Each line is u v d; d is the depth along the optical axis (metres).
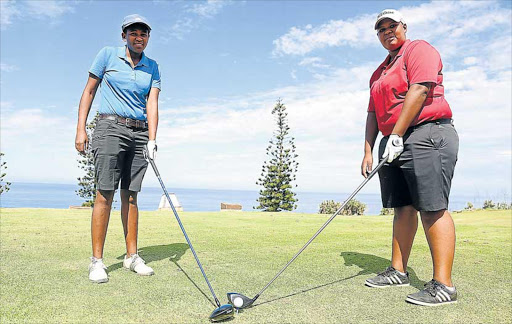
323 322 2.08
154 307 2.28
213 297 2.49
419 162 2.66
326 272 3.25
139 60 3.37
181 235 5.38
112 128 3.19
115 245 4.44
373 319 2.14
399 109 2.85
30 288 2.63
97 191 3.10
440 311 2.30
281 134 38.12
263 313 2.22
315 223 7.33
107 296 2.48
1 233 5.20
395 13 2.89
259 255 3.93
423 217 2.70
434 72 2.64
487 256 3.91
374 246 4.58
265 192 38.03
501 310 2.32
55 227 5.87
